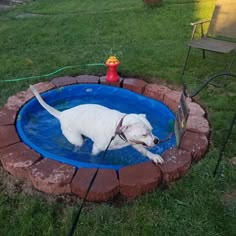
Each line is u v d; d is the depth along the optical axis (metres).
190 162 1.58
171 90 2.27
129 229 1.27
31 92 2.27
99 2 5.35
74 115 1.72
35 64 2.83
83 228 1.28
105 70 2.66
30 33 3.77
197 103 2.16
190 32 3.52
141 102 2.30
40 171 1.49
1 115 1.99
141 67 2.67
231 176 1.54
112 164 1.72
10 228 1.29
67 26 3.95
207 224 1.29
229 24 2.68
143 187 1.43
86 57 2.94
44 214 1.35
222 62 2.76
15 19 4.57
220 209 1.36
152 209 1.36
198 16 3.99
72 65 2.78
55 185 1.43
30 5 5.66
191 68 2.65
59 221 1.33
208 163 1.61
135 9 4.42
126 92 2.34
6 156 1.60
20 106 2.10
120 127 1.47
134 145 1.56
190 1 4.64
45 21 4.25
